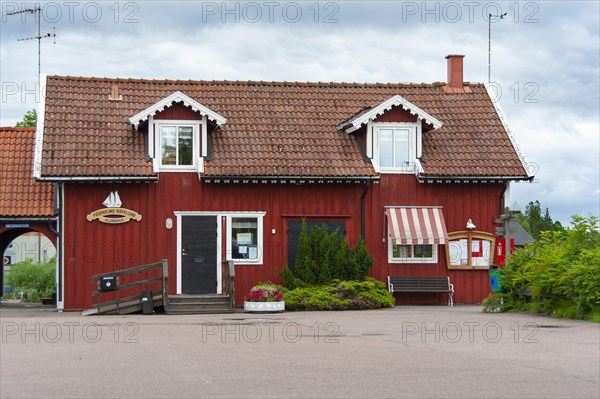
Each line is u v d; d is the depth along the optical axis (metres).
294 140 34.19
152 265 30.22
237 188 33.06
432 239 33.56
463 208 34.47
